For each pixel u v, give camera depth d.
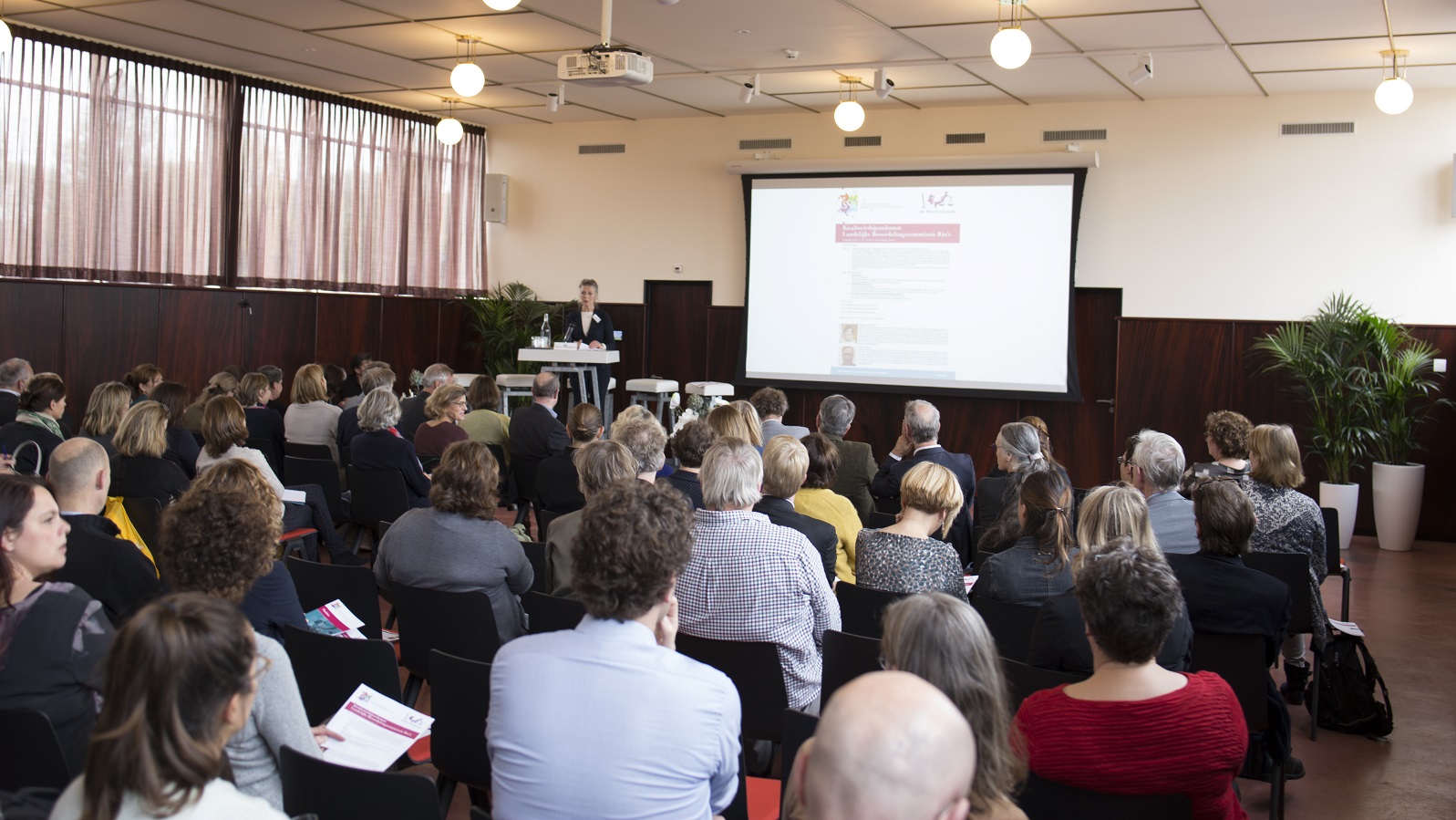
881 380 11.01
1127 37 7.78
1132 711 2.13
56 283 8.71
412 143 11.84
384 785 1.96
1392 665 5.66
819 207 11.16
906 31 7.79
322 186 10.92
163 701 1.37
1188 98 9.88
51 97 8.65
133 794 1.38
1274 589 3.32
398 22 8.00
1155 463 4.17
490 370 12.38
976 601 3.52
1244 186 9.76
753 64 9.01
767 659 3.06
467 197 12.59
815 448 4.40
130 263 9.29
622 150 12.24
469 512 3.53
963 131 10.70
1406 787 4.09
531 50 8.80
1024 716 2.24
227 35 8.58
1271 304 9.71
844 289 11.10
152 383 7.14
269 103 10.34
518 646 1.96
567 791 1.84
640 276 12.24
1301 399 9.48
